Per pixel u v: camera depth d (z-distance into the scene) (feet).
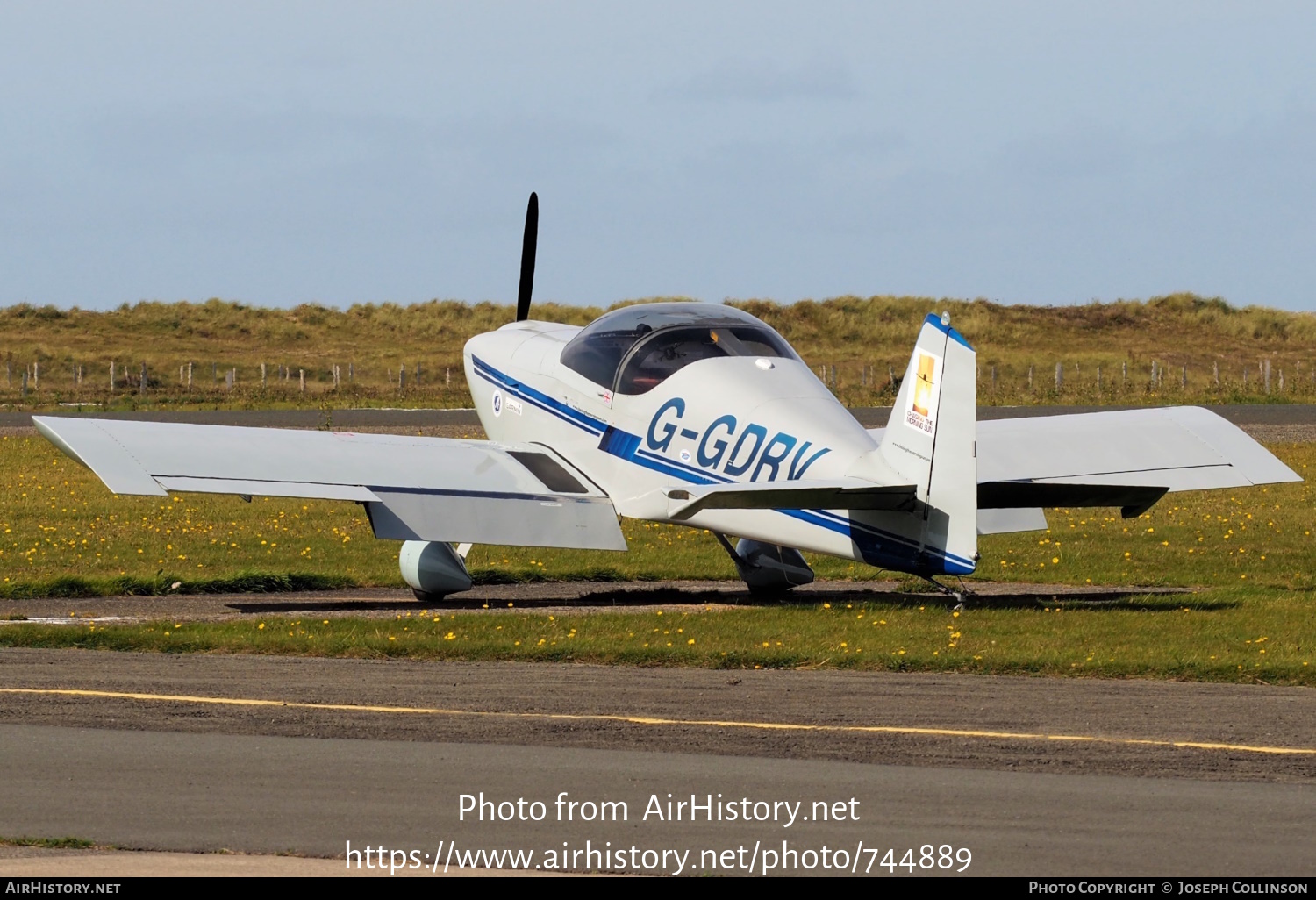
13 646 108.58
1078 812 63.36
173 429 138.51
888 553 121.08
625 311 149.89
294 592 151.02
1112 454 141.69
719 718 82.53
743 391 134.51
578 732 78.79
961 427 115.65
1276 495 246.88
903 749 75.10
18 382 580.71
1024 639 108.78
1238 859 57.26
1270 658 99.96
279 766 71.10
